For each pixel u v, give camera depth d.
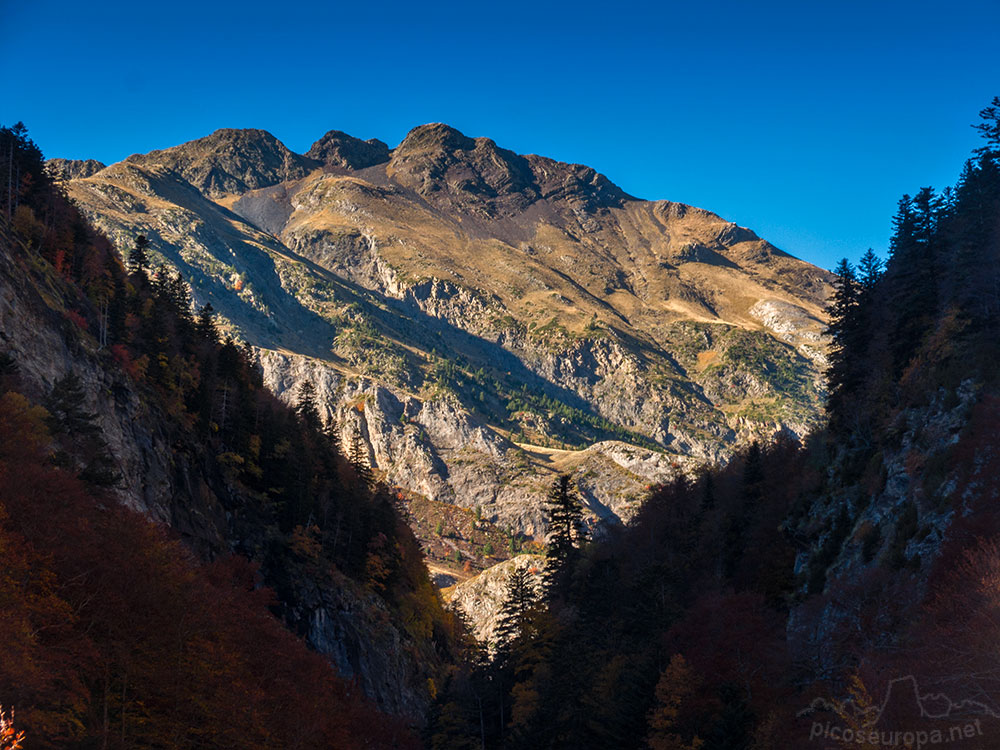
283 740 58.22
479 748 87.56
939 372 70.31
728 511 106.12
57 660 41.00
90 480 65.69
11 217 102.56
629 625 82.12
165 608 51.59
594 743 69.38
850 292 93.69
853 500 73.12
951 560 53.84
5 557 42.16
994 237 73.06
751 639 67.56
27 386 72.50
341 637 104.31
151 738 46.09
